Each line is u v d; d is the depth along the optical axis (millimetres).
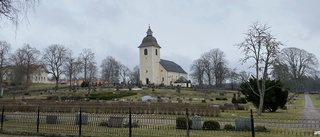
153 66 89312
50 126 13914
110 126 14070
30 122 14977
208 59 86688
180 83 93125
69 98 47875
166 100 49062
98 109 25219
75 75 77938
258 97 26328
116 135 11195
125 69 114562
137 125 14102
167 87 74500
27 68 67938
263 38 23359
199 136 10812
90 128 13188
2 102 34875
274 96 25812
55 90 66938
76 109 25562
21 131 12570
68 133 11883
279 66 24266
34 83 89188
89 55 81875
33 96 57656
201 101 46812
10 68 66562
